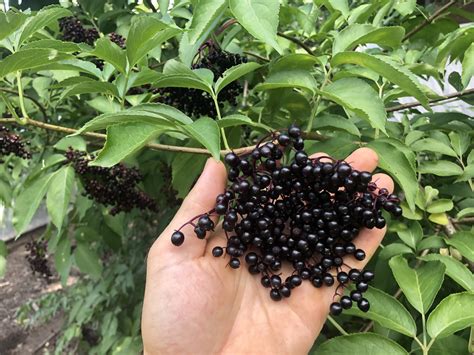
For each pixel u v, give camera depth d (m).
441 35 0.29
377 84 0.23
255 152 0.16
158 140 0.32
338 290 0.18
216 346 0.18
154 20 0.16
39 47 0.18
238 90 0.24
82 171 0.27
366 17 0.26
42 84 0.32
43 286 0.75
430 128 0.25
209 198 0.17
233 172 0.16
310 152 0.20
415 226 0.20
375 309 0.17
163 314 0.17
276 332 0.18
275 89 0.21
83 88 0.20
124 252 0.53
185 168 0.24
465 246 0.18
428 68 0.24
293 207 0.17
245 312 0.18
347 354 0.16
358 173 0.15
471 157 0.22
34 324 0.66
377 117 0.17
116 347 0.44
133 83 0.20
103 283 0.51
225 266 0.18
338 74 0.19
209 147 0.15
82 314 0.50
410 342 0.19
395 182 0.23
